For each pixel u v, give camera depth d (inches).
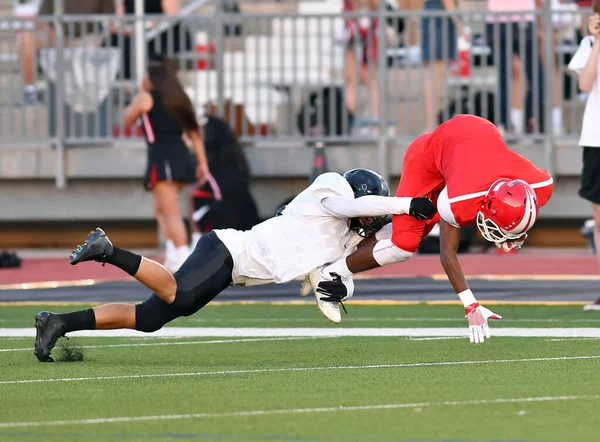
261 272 701.9
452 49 1537.9
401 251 697.0
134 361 712.4
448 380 624.7
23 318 956.6
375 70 1556.3
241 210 1470.2
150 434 490.9
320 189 698.2
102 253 675.4
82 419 523.5
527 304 1022.4
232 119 1563.7
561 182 1568.7
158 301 706.2
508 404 551.8
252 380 631.8
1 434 492.4
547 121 1540.4
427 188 705.0
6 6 1878.7
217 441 476.1
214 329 873.5
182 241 1317.7
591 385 605.0
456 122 690.2
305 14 1544.0
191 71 1563.7
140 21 1566.2
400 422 511.2
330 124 1563.7
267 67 1556.3
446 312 976.3
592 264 1373.0
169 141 1299.2
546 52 1530.5
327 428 499.5
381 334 835.4
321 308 709.9
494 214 647.1
